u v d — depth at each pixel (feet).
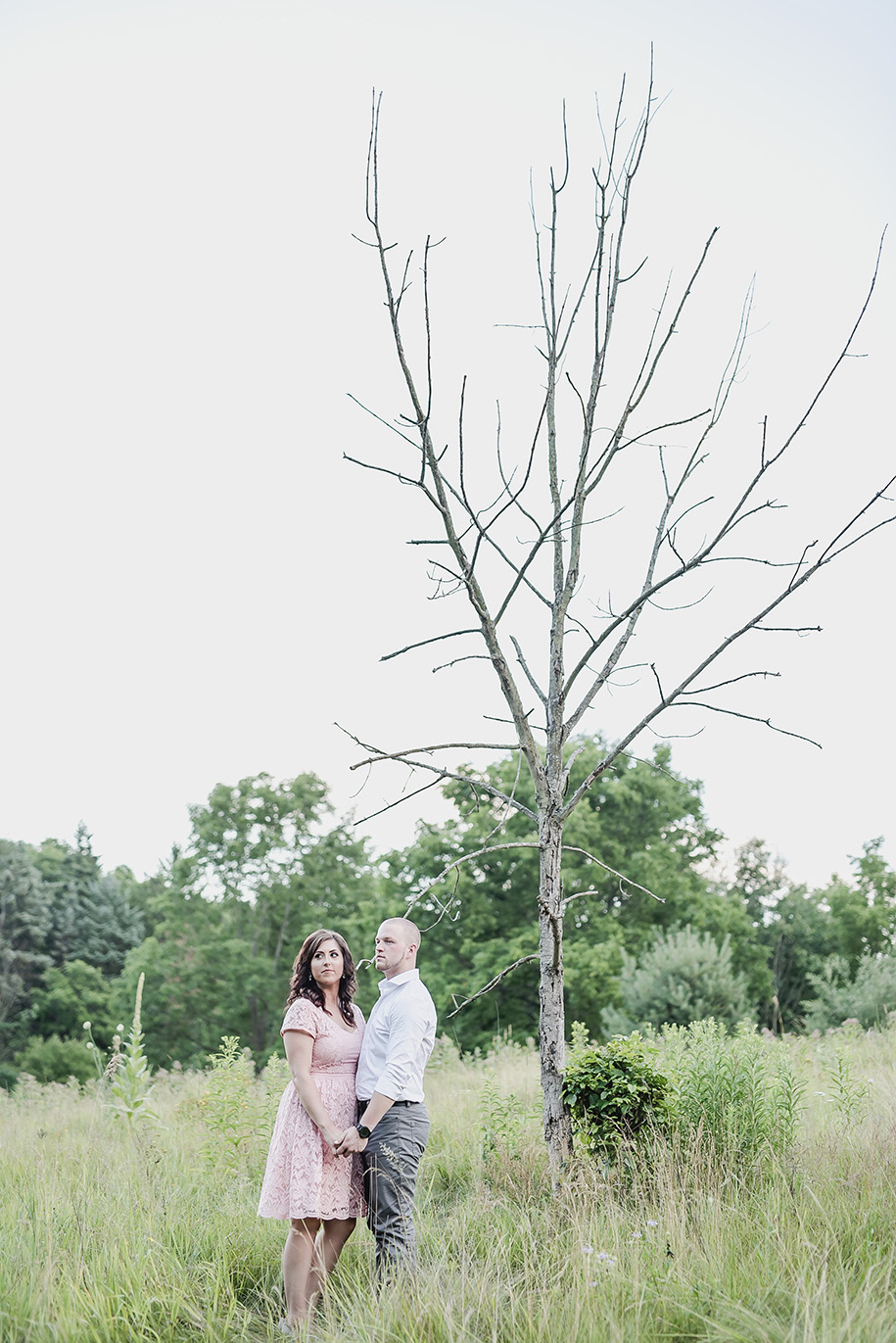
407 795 15.39
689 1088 17.84
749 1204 14.10
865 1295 10.25
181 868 104.88
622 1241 12.96
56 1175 18.08
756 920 119.75
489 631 15.57
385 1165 12.82
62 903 145.69
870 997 52.80
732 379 17.11
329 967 13.74
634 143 16.10
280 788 105.81
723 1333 10.11
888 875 116.16
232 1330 11.94
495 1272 12.38
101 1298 11.61
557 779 16.15
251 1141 20.54
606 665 16.55
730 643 15.47
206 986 98.58
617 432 16.02
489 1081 21.62
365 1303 11.59
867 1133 18.16
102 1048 125.29
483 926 80.33
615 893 83.92
